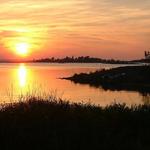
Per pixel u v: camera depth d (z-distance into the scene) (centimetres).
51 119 1027
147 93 6166
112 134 943
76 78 10288
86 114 1081
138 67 10819
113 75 10012
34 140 878
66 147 853
